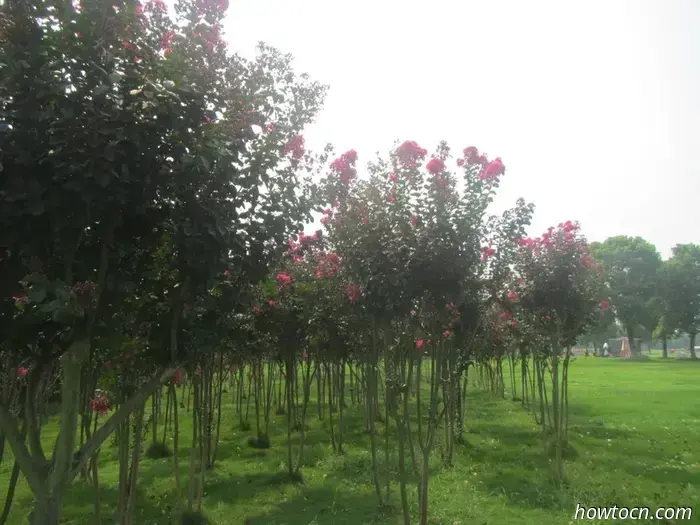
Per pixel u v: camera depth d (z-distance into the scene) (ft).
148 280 12.27
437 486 27.12
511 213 21.88
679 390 67.56
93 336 10.96
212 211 10.86
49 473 10.90
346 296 21.44
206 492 27.99
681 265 155.33
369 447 36.42
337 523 22.12
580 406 54.39
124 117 9.48
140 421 20.02
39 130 9.80
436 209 17.12
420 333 20.74
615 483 26.50
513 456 33.14
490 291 23.65
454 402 34.76
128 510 19.76
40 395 18.22
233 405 61.41
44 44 9.96
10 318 10.31
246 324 23.61
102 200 9.60
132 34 11.00
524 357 47.01
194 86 10.99
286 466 32.60
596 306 32.65
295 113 14.11
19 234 9.61
